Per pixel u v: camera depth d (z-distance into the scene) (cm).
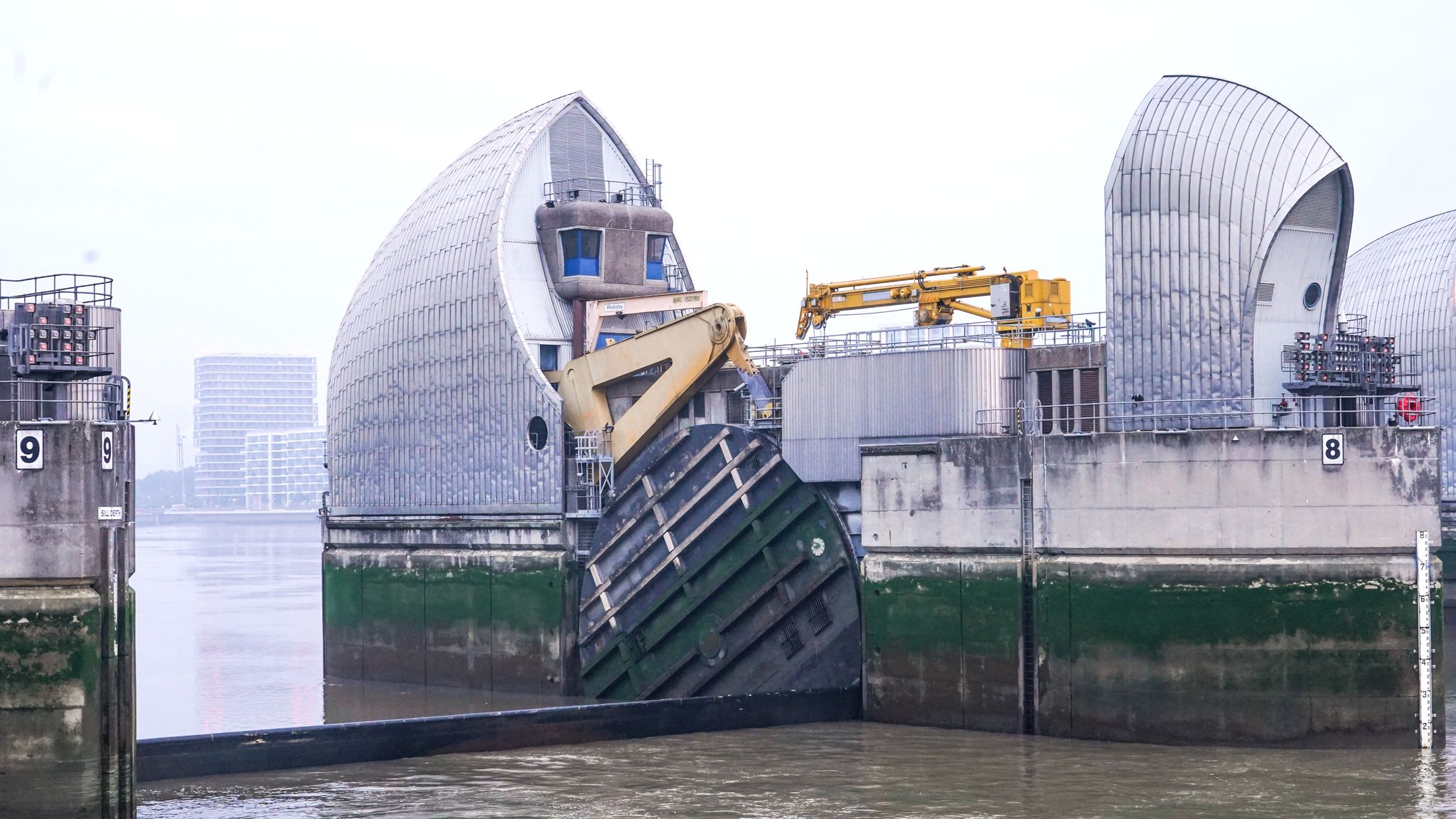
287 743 4525
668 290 6956
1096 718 4725
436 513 6888
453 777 4422
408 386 7056
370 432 7288
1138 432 4666
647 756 4697
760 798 4128
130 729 3600
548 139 6900
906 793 4147
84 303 3816
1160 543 4641
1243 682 4556
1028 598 4869
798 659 5597
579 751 4788
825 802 4069
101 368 3741
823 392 5553
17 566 3500
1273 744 4538
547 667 6328
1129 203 4941
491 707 6031
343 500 7469
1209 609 4581
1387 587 4500
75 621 3516
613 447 6275
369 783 4347
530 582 6397
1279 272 4991
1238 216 4838
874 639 5225
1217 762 4397
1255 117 4925
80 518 3525
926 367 5312
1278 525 4534
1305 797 4003
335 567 7294
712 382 6166
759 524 5678
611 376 6334
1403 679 4497
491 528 6588
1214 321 4847
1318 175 4875
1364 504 4503
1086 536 4744
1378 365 4928
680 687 5903
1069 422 5181
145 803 4125
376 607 7044
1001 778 4284
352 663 7144
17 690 3503
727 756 4681
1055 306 5669
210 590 12950
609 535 6103
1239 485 4559
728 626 5744
